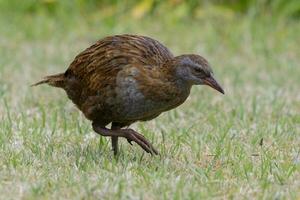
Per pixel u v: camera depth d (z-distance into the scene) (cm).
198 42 2183
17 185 1041
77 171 1105
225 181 1087
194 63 1134
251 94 1684
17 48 2108
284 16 2331
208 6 2366
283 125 1400
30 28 2272
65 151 1214
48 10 2425
